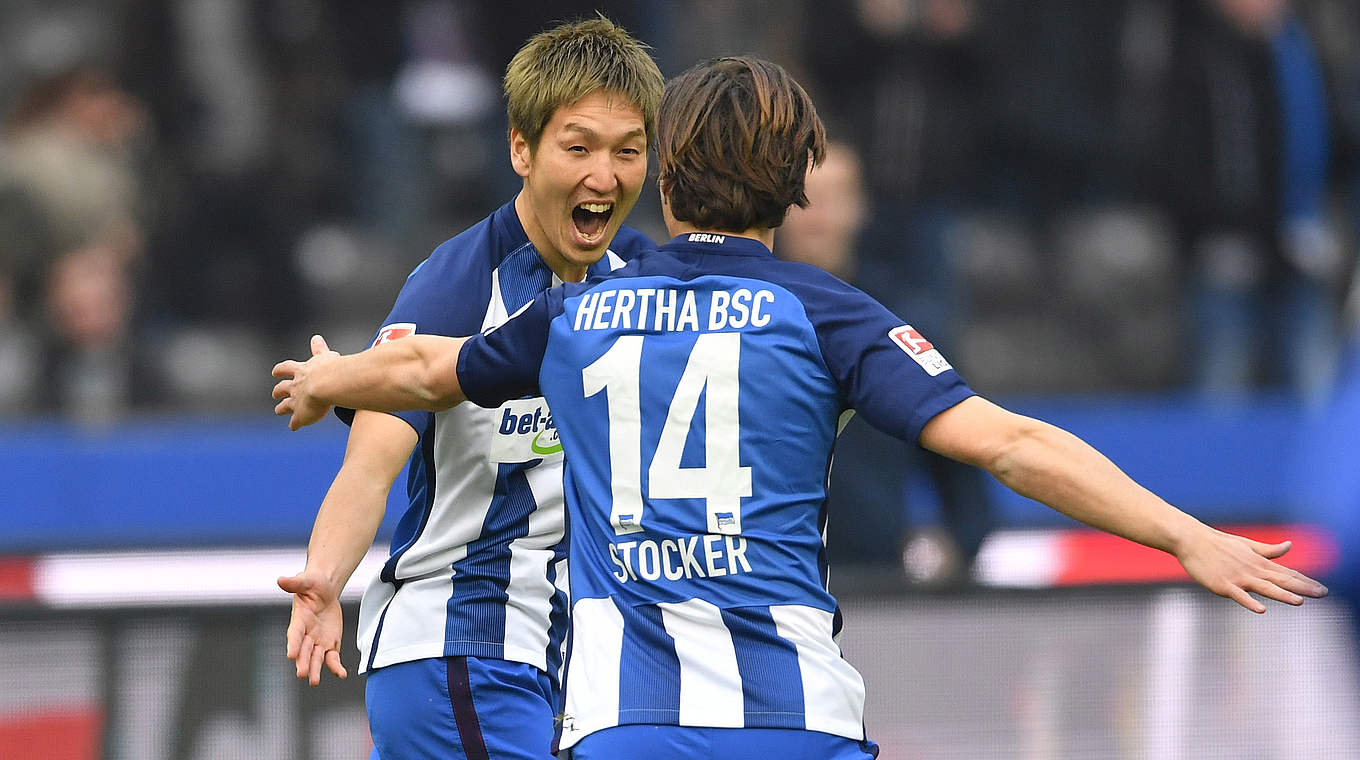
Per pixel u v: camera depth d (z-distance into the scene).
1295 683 15.66
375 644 11.62
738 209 9.27
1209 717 15.77
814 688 8.76
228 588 21.81
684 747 8.62
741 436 8.88
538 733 11.55
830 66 28.39
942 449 8.66
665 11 29.73
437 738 11.46
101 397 28.05
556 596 11.73
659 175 9.59
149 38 30.25
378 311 30.98
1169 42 30.84
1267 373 30.53
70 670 15.17
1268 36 30.39
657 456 8.92
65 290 27.97
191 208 29.89
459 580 11.46
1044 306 31.88
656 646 8.78
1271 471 27.75
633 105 10.79
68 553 21.92
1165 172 30.97
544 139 10.80
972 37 29.02
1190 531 8.20
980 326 31.52
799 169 9.30
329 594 9.75
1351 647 15.28
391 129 31.05
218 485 25.70
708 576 8.80
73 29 30.22
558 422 9.26
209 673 15.28
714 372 8.91
